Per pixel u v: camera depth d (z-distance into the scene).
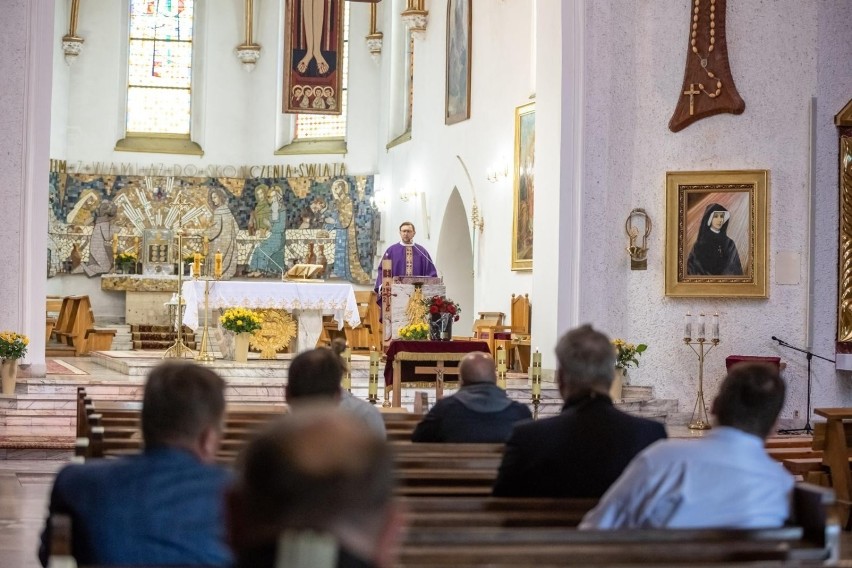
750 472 4.02
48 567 3.77
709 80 16.02
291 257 30.27
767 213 15.77
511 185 20.80
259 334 18.12
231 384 15.62
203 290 17.44
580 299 16.28
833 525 3.63
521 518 4.30
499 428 6.34
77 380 14.76
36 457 12.70
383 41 29.23
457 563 3.12
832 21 15.77
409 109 28.20
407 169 27.06
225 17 31.52
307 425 1.80
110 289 26.38
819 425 9.35
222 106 31.31
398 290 16.25
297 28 24.64
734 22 16.03
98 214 30.22
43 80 15.19
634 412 15.83
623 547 3.24
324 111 24.69
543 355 16.69
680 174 16.08
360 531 1.75
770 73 15.89
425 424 6.40
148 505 3.46
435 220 24.95
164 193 30.64
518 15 20.66
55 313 25.80
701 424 15.32
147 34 31.44
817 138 15.73
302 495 1.74
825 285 15.73
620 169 16.42
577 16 16.33
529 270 19.72
